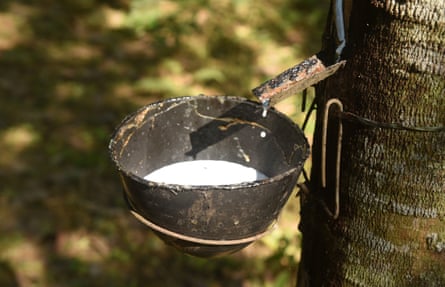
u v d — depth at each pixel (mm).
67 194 1676
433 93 867
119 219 1602
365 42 882
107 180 1729
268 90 895
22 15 2566
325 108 899
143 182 878
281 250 1388
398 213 897
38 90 2104
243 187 874
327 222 943
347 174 915
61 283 1438
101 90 2121
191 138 996
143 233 1566
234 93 2115
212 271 1464
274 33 2482
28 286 1430
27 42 2385
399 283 916
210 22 2533
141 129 965
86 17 2594
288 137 958
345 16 895
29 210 1622
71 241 1539
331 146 925
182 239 898
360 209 912
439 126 874
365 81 887
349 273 931
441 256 907
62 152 1820
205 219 886
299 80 896
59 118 1969
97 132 1904
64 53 2328
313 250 971
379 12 869
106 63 2277
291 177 896
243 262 1465
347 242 926
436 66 860
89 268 1473
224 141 999
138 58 2314
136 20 2523
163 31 2480
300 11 2637
